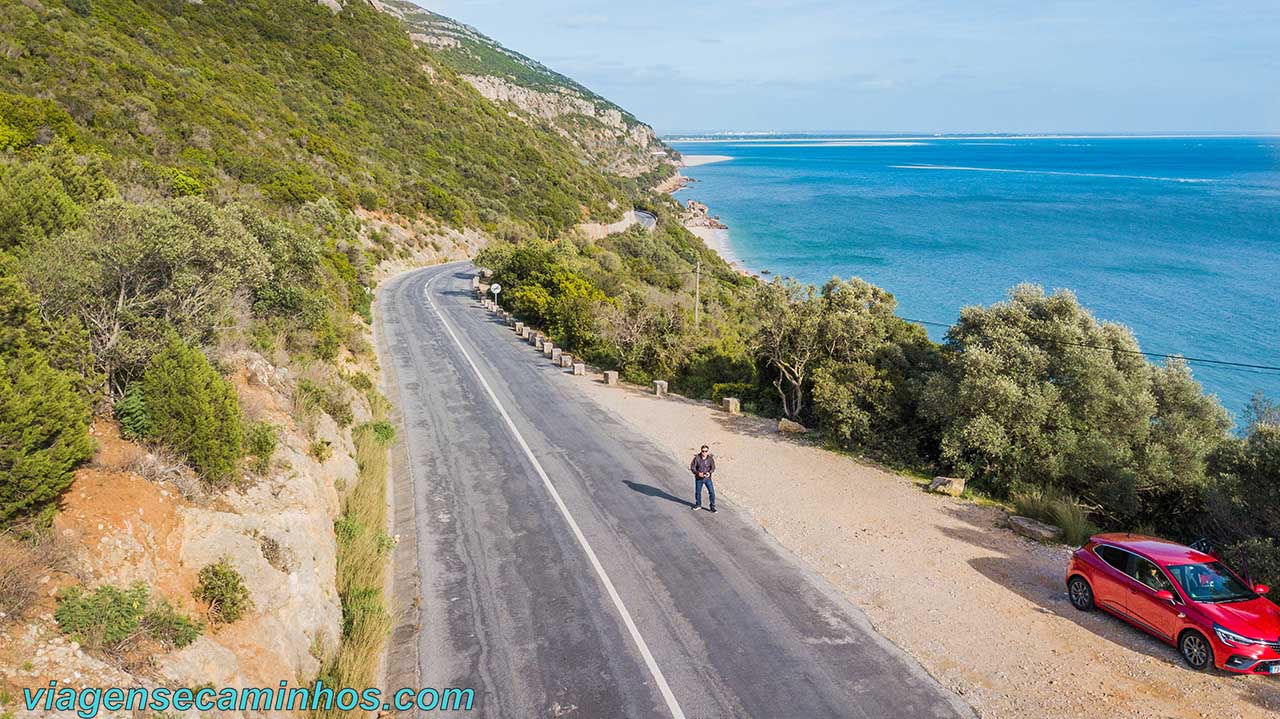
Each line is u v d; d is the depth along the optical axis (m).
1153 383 19.56
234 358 14.49
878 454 20.30
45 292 10.89
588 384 28.45
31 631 6.48
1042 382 19.39
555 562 13.20
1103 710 8.88
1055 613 11.41
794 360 23.97
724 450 20.34
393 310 42.91
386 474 17.22
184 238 12.65
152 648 7.04
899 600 11.79
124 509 8.29
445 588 12.26
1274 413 17.55
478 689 9.48
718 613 11.35
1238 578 10.62
